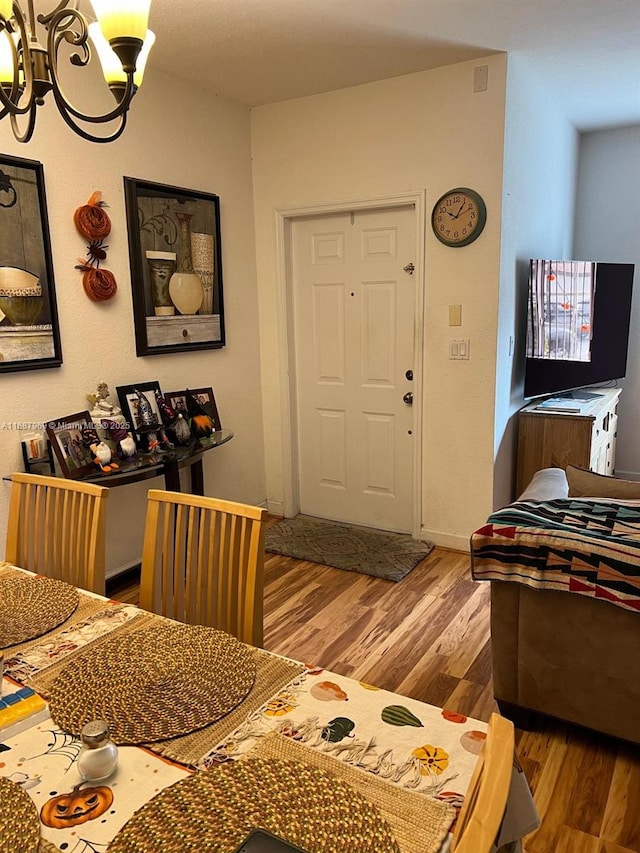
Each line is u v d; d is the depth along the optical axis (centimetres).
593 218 480
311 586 320
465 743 99
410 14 256
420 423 358
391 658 253
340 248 375
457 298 333
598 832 166
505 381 347
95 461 270
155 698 113
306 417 411
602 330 419
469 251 325
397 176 339
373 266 365
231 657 125
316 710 108
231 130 365
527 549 189
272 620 286
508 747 66
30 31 126
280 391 405
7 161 246
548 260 372
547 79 348
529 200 359
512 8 252
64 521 181
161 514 169
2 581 162
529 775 186
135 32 113
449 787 90
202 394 351
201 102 341
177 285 332
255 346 402
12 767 97
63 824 85
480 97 309
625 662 181
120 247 300
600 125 448
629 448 489
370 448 388
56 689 116
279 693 114
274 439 416
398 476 381
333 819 83
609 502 199
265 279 396
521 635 198
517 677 202
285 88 345
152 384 319
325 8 249
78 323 283
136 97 303
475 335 332
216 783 90
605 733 191
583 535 182
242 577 154
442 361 344
